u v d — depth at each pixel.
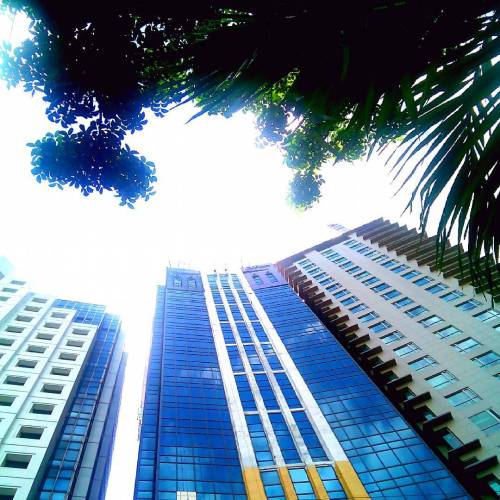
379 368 45.00
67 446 40.06
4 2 6.20
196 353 52.00
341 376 45.72
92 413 46.31
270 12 4.02
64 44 6.29
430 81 3.29
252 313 65.75
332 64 3.77
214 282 80.50
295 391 44.78
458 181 3.39
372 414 38.91
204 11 4.64
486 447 31.62
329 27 3.77
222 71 4.32
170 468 32.31
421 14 3.45
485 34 3.22
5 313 54.66
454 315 46.12
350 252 76.31
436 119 3.43
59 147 7.52
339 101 3.74
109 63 6.25
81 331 57.91
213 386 45.41
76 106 7.15
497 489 29.14
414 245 63.53
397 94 3.50
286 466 33.53
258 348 53.88
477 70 3.53
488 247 3.32
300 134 11.08
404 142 3.67
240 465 33.84
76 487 36.41
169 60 4.81
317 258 80.62
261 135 11.50
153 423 38.53
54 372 47.72
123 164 7.84
